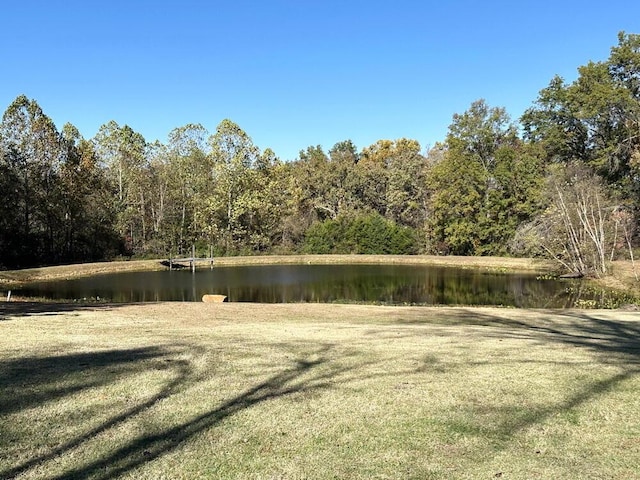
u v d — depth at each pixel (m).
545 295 23.12
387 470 3.59
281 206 50.28
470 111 44.09
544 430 4.32
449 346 8.05
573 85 37.41
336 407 4.86
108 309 14.45
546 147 39.75
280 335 9.27
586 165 34.53
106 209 41.88
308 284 28.58
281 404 4.94
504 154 42.06
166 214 46.00
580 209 28.33
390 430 4.30
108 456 3.77
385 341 8.55
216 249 44.81
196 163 45.66
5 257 34.81
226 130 45.81
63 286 27.08
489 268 36.59
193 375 5.98
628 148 33.12
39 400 4.98
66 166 38.72
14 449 3.87
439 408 4.85
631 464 3.71
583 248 28.14
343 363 6.70
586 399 5.13
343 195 57.94
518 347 8.01
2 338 8.51
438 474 3.54
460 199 42.91
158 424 4.41
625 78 36.22
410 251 48.41
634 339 9.62
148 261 39.25
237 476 3.49
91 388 5.39
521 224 38.12
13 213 35.50
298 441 4.07
